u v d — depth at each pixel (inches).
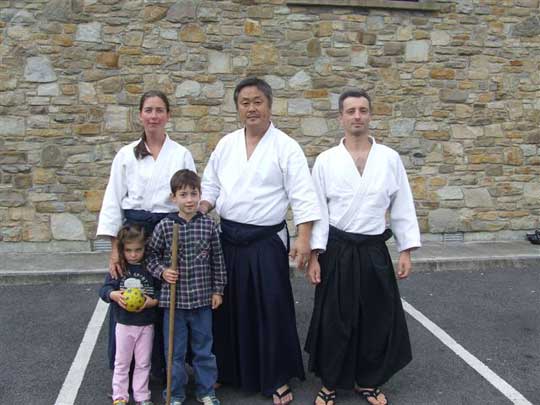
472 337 162.2
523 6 260.8
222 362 126.0
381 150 118.8
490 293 202.1
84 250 241.0
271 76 246.5
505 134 265.7
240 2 241.0
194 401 122.3
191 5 238.2
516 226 269.0
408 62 255.1
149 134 119.4
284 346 122.4
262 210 118.3
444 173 263.4
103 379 134.3
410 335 163.2
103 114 237.1
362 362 121.0
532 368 142.3
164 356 121.4
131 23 235.8
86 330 163.9
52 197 237.9
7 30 229.1
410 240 120.0
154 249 115.5
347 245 118.6
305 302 192.1
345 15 248.1
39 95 233.3
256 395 126.3
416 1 256.5
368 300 118.6
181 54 239.8
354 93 117.4
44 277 207.0
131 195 120.3
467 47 258.5
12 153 234.2
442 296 198.5
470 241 268.1
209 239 115.7
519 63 263.3
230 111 244.5
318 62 248.5
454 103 260.5
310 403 123.6
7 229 236.8
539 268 235.6
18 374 136.1
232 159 120.0
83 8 232.5
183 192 112.5
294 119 249.6
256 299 120.1
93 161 238.4
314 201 116.6
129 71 237.6
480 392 129.5
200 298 115.3
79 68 234.2
